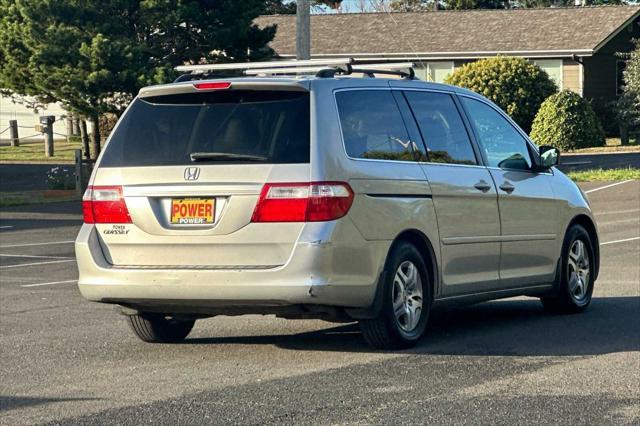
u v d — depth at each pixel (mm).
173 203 8805
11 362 8898
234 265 8617
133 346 9625
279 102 8836
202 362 8797
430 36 49375
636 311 11328
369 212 8773
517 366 8445
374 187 8867
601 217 22562
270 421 6785
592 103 45000
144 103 9250
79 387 7887
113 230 9016
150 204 8875
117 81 31703
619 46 47438
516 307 11914
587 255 11477
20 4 32656
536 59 47188
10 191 32406
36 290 13875
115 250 9031
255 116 8820
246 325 10742
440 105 10062
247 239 8570
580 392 7535
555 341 9602
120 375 8305
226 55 35219
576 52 45844
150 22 33031
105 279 8977
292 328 10523
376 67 9773
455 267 9711
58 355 9203
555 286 11039
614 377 8031
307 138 8633
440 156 9773
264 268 8523
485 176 10148
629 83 41812
